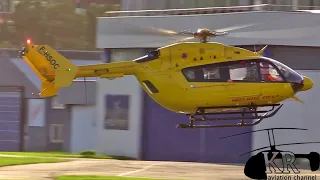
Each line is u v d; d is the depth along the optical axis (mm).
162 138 156500
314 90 144375
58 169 111250
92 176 98750
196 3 168500
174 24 154375
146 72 103062
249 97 102500
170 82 102188
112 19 160875
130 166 116875
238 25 148125
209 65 102125
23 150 197000
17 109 199250
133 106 158375
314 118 143500
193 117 104625
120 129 160250
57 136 194625
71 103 189875
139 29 157500
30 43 101750
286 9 154000
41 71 102250
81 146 190000
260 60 102812
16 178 98250
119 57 161875
